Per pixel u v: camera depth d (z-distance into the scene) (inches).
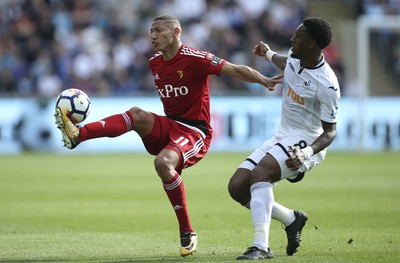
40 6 3831.2
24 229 1390.3
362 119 3513.8
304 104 1051.3
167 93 1122.7
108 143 3457.2
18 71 3639.3
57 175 2437.3
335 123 1045.8
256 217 1026.1
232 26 3991.1
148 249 1157.1
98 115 3376.0
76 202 1797.5
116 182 2240.4
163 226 1427.2
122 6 3956.7
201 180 2294.5
